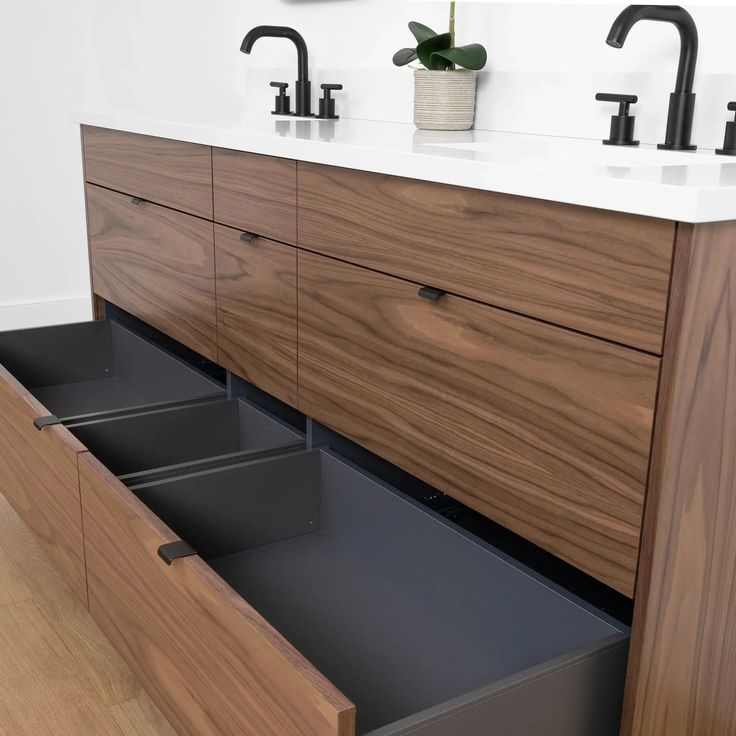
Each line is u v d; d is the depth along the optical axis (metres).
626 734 0.99
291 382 1.51
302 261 1.41
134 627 1.20
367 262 1.26
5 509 2.04
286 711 0.83
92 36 3.11
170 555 1.00
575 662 0.94
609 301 0.91
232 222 1.59
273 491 1.49
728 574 1.02
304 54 1.99
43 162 3.12
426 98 1.59
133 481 1.40
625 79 1.39
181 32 2.66
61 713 1.37
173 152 1.75
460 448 1.15
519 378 1.04
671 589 0.96
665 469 0.89
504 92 1.61
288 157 1.37
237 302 1.63
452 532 1.29
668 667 1.00
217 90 2.54
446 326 1.13
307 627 1.28
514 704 0.90
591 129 1.46
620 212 0.88
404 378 1.23
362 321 1.29
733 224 0.85
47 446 1.44
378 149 1.17
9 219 3.11
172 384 1.99
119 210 2.05
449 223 1.09
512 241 1.01
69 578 1.46
